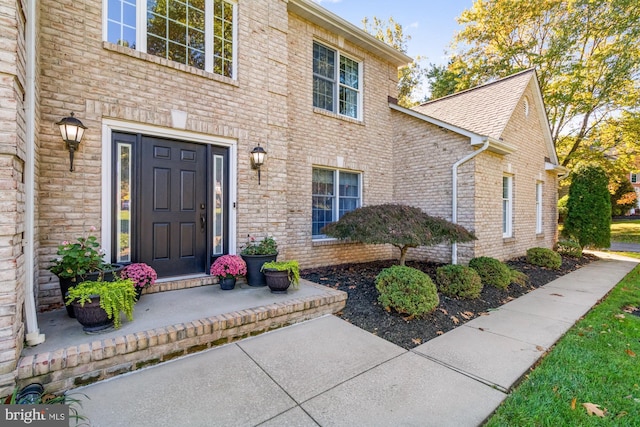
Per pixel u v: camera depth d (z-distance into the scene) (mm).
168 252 4578
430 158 8070
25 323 2611
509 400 2453
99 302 2824
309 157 6887
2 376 2172
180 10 4719
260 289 4598
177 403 2322
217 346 3264
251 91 5281
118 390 2461
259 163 5176
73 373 2471
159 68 4379
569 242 10961
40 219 3518
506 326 4082
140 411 2217
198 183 4844
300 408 2309
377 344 3434
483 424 2180
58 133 3635
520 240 9414
